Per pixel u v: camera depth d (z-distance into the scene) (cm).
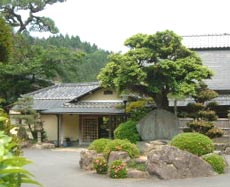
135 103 2431
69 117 2916
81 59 3588
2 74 3250
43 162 1819
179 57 2156
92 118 2861
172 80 2077
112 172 1357
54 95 3048
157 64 2050
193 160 1366
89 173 1465
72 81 3669
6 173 221
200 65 2138
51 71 3441
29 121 2594
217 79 2816
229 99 2616
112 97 2867
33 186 1072
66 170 1551
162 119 2139
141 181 1282
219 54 3016
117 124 2762
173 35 2125
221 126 2334
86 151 1595
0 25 1002
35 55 3466
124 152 1436
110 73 2155
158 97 2236
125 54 2117
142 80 2064
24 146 2552
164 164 1329
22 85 3325
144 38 2130
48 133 2962
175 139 1457
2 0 3494
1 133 256
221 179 1298
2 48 1010
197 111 2120
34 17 3694
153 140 2089
